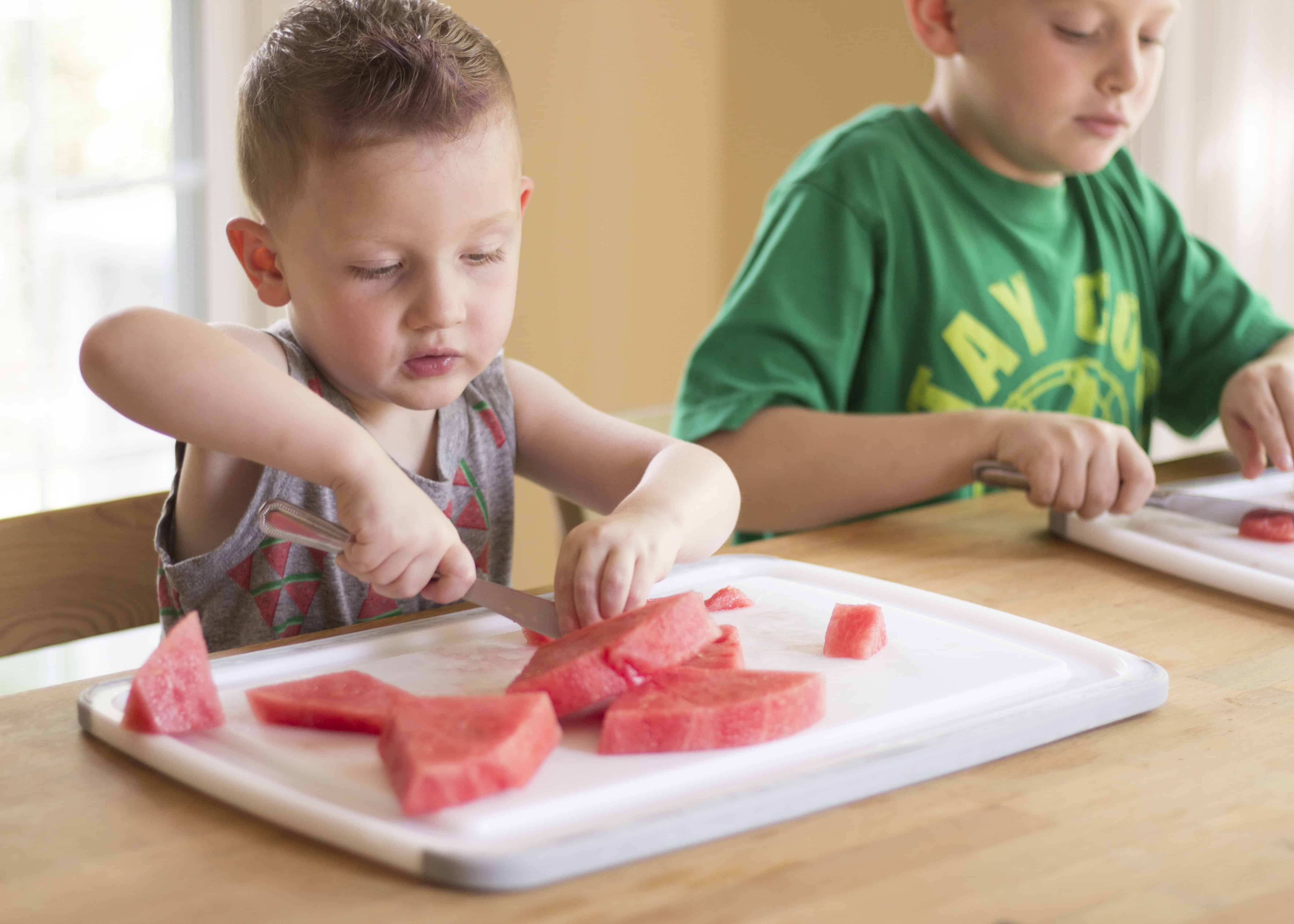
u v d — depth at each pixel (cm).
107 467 205
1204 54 214
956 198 156
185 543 100
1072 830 55
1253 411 137
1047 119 144
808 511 134
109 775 61
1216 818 57
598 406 249
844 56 262
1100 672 74
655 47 244
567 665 65
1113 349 163
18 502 198
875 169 153
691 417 140
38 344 196
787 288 146
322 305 88
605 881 51
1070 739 66
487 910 48
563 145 234
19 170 191
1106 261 164
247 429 81
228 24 201
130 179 200
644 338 254
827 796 57
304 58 85
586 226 240
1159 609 91
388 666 76
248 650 78
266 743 62
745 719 61
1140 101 144
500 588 82
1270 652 81
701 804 54
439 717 58
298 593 101
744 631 81
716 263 263
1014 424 121
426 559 80
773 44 258
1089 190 167
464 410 112
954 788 60
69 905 49
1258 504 114
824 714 65
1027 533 112
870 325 153
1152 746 65
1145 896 50
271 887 50
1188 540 106
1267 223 212
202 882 50
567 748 62
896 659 74
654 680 65
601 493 110
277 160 87
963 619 85
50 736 66
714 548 97
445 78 84
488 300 89
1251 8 209
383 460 81
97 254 200
